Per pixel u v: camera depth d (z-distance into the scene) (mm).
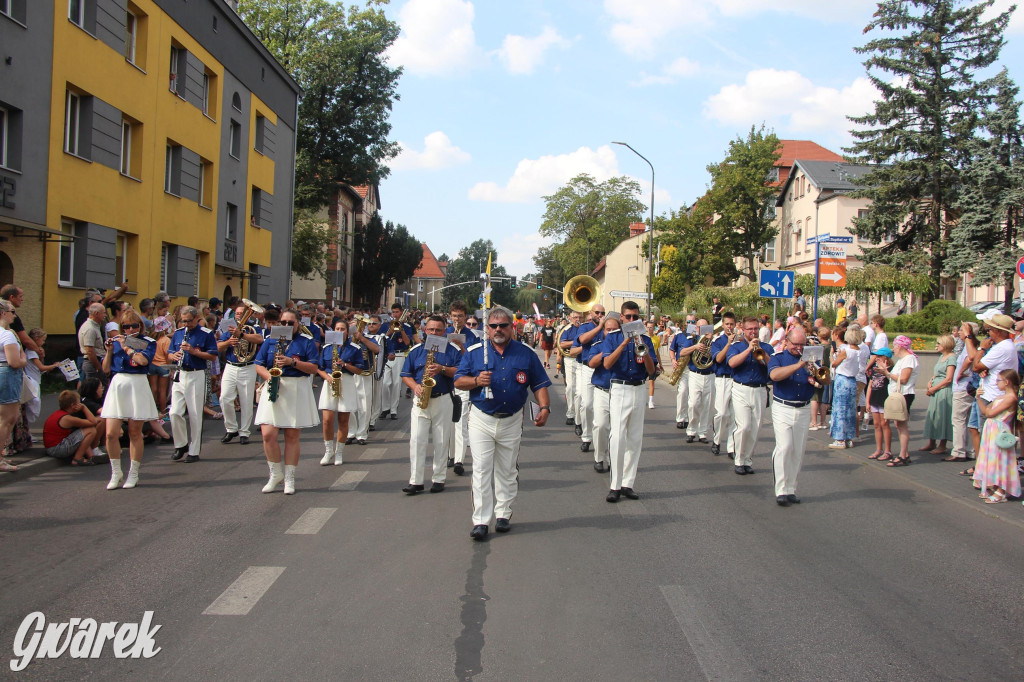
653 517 7348
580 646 4309
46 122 16547
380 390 13742
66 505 7492
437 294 126875
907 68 33031
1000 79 32375
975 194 28797
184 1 23000
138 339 8234
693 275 56031
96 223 18609
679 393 13820
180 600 4957
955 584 5512
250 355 11391
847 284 32125
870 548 6414
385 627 4555
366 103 42719
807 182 50000
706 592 5234
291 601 4961
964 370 10656
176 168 23141
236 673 3936
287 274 33656
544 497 8195
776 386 8086
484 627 4570
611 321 8438
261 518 7086
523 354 6832
